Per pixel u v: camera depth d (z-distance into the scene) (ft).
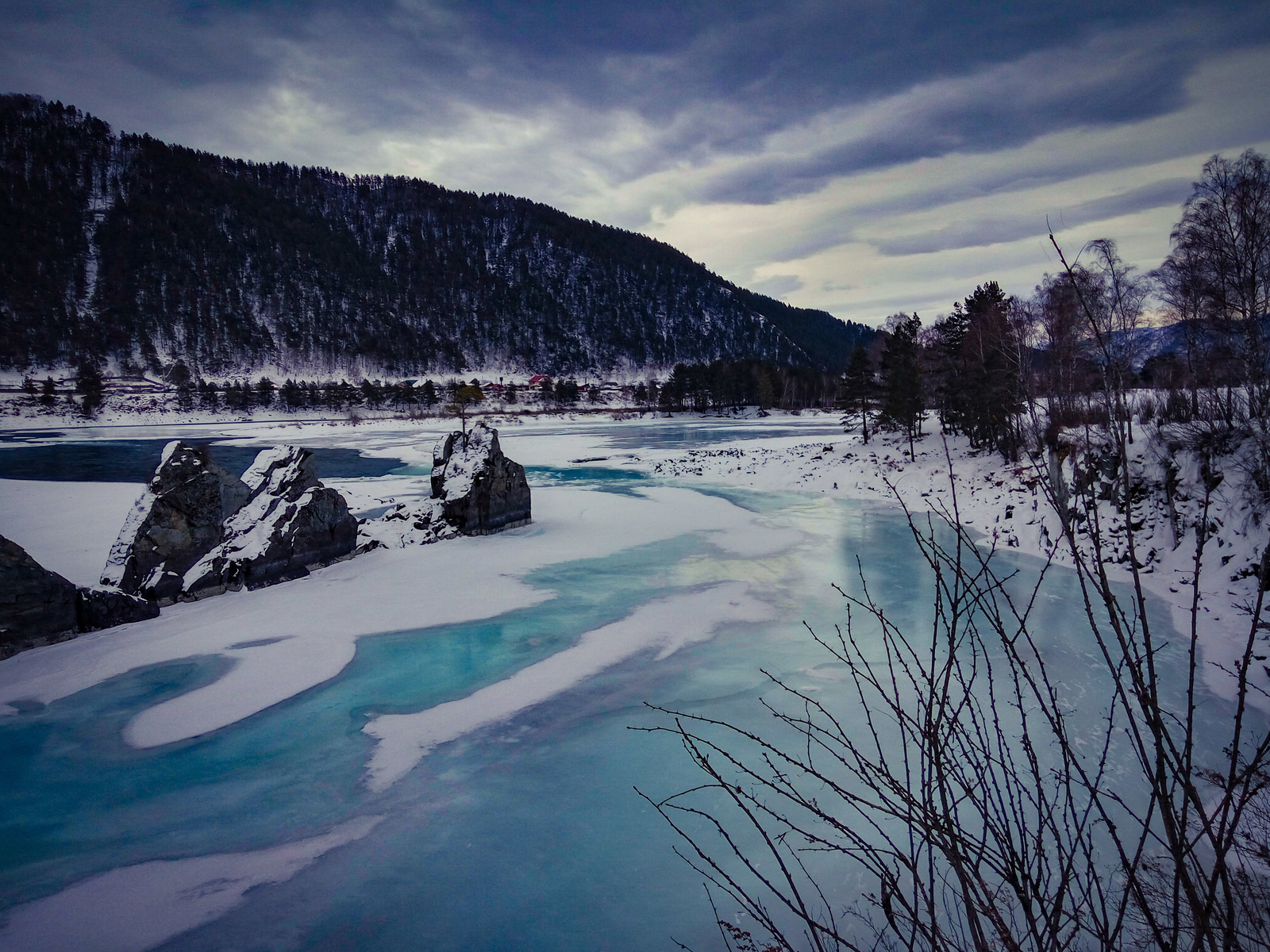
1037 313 99.40
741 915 24.58
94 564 62.95
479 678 42.98
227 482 64.64
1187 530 60.95
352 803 31.40
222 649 47.37
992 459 103.09
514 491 85.05
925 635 48.24
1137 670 6.20
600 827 29.63
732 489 118.11
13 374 495.41
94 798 31.73
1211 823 5.96
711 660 45.03
